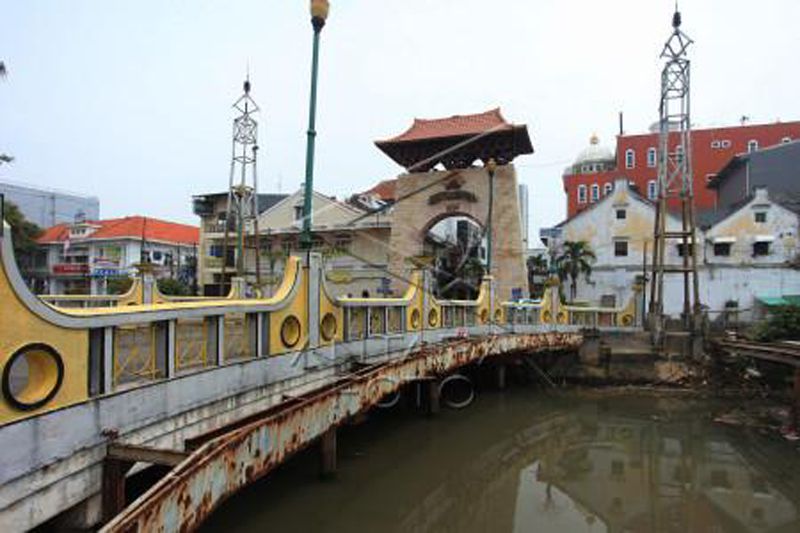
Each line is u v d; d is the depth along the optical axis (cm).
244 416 812
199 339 825
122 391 599
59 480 519
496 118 3127
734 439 1547
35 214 4938
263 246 3700
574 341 2420
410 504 1005
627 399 2072
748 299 3659
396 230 3209
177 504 502
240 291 1731
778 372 2148
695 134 5006
